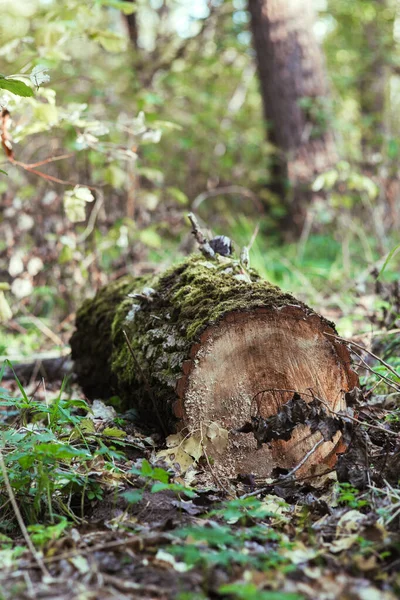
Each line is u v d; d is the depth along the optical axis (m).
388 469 2.98
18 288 5.86
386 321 4.85
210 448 3.17
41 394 4.98
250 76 12.80
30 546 2.36
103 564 2.28
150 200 6.93
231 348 3.19
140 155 8.59
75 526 2.66
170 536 2.43
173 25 13.08
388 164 8.81
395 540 2.39
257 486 3.12
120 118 6.34
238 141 10.53
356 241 8.70
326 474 3.15
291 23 9.95
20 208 6.57
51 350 6.07
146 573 2.24
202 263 3.81
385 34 11.89
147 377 3.50
